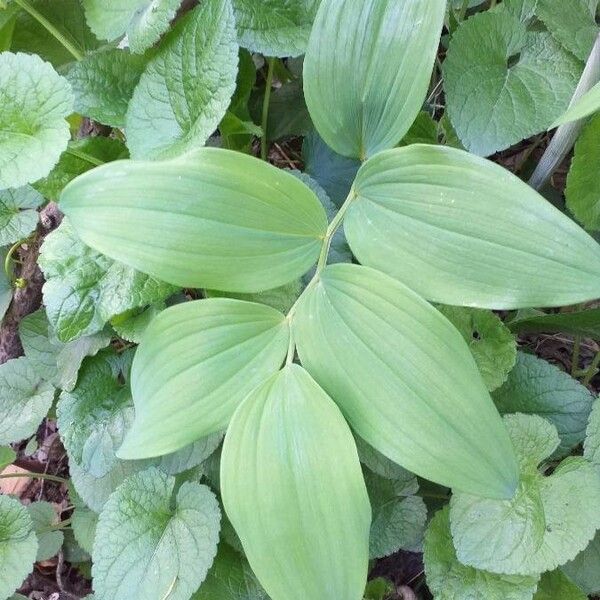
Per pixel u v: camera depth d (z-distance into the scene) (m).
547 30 0.37
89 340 0.39
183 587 0.34
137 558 0.35
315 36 0.26
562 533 0.30
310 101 0.27
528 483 0.32
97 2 0.36
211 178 0.24
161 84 0.33
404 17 0.25
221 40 0.31
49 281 0.34
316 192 0.36
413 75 0.25
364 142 0.27
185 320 0.25
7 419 0.45
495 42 0.35
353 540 0.22
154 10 0.31
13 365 0.46
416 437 0.22
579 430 0.35
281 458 0.23
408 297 0.22
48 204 0.45
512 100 0.34
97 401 0.40
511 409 0.36
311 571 0.22
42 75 0.31
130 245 0.24
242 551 0.37
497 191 0.22
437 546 0.34
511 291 0.22
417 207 0.23
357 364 0.23
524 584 0.32
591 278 0.20
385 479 0.37
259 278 0.25
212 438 0.37
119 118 0.35
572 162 0.32
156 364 0.25
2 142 0.31
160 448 0.24
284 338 0.25
